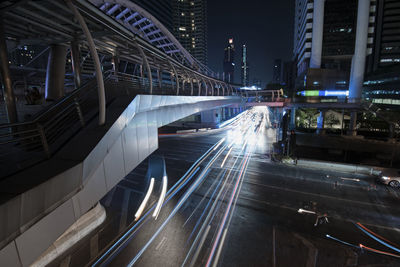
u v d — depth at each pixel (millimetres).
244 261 9688
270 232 11852
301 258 9891
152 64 18625
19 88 22422
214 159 26594
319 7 61750
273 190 17344
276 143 34156
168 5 112312
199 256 10016
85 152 6449
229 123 63344
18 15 9242
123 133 9047
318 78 64062
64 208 5766
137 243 10953
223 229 12109
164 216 13438
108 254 10156
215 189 17547
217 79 33250
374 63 68562
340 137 30781
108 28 9109
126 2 27922
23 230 4512
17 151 6770
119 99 9664
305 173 21375
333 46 62438
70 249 10461
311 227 12320
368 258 9852
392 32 64938
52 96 14359
